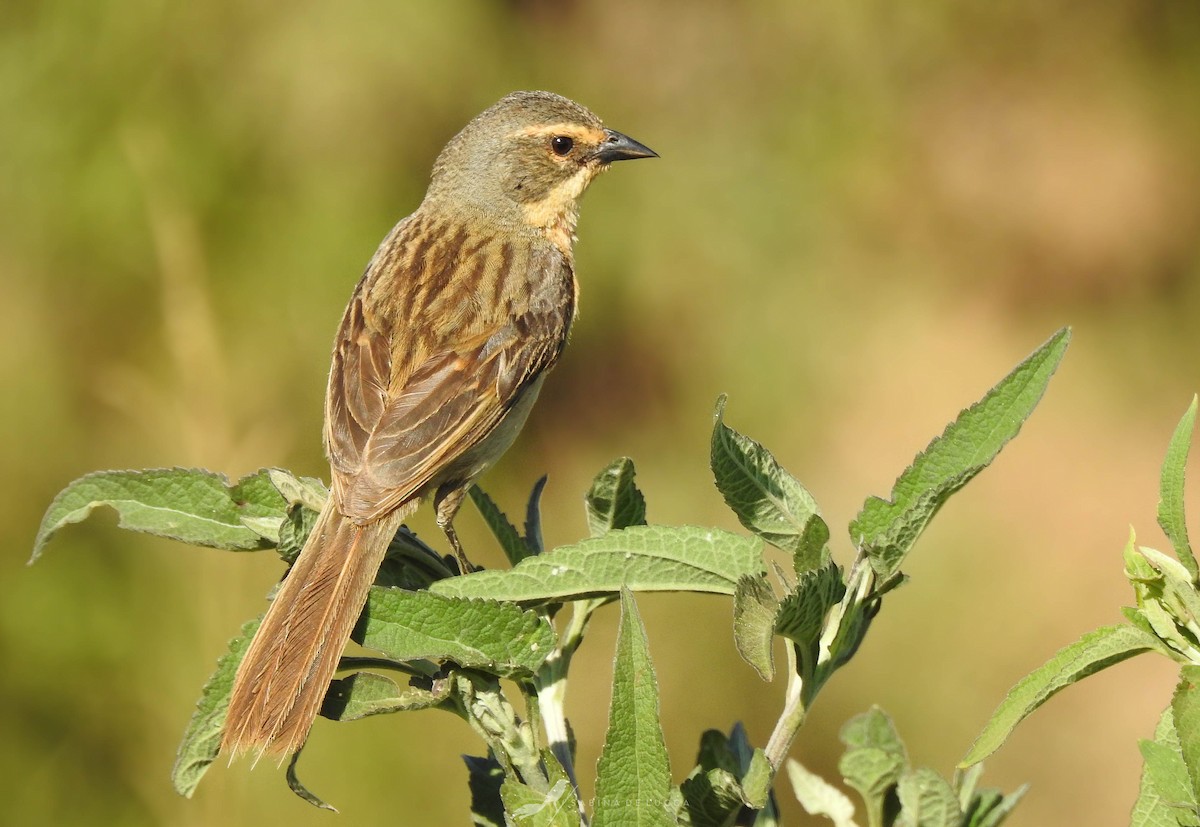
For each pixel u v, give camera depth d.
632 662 3.91
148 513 5.05
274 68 13.54
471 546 13.02
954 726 14.30
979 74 19.30
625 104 17.91
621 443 16.30
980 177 19.19
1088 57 19.59
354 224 13.43
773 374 16.77
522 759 4.34
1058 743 15.05
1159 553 3.95
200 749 4.75
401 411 6.38
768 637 4.08
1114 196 19.30
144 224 12.39
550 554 4.46
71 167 12.58
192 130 13.03
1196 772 3.57
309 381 12.65
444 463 6.41
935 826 4.66
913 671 14.62
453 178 8.04
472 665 4.34
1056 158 19.39
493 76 15.46
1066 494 16.97
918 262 18.53
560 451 16.23
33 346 12.04
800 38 18.56
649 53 18.17
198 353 11.59
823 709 14.07
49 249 12.25
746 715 13.08
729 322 16.92
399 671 4.87
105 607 10.99
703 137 18.00
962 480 4.29
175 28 13.14
